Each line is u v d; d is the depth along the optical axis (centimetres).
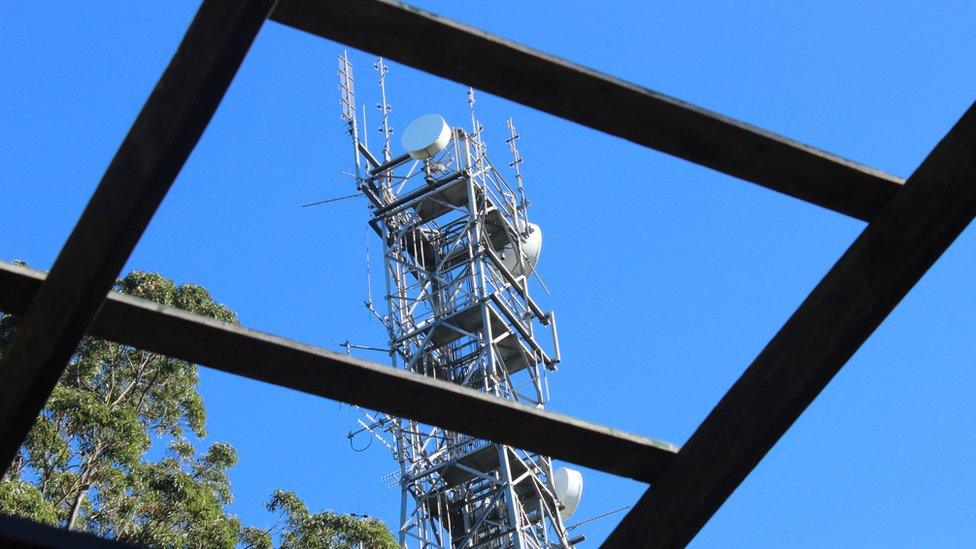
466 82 439
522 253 2605
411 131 2628
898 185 441
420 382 461
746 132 441
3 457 464
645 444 472
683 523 475
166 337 446
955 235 430
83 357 2450
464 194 2636
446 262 2595
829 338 442
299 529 2311
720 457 464
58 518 2103
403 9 418
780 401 453
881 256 435
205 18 396
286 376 459
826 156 441
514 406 468
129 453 2222
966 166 420
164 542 2144
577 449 480
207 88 406
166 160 413
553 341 2527
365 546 2273
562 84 435
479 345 2408
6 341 2133
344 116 2719
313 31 427
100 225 420
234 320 2577
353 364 455
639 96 436
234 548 2241
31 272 441
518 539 2145
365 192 2620
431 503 2316
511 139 2839
